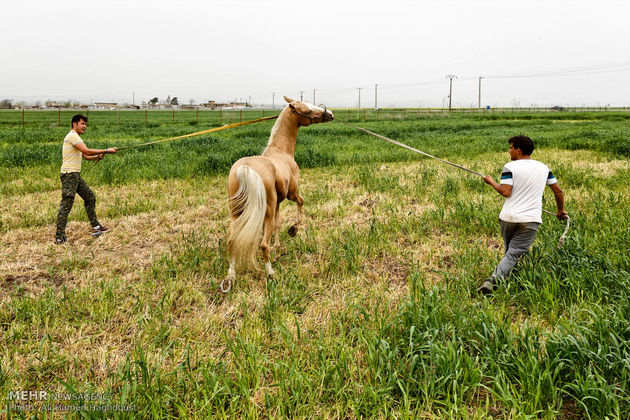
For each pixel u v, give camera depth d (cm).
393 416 254
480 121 4122
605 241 490
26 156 1166
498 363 293
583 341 291
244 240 389
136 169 1072
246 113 7862
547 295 375
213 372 280
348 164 1215
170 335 348
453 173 1023
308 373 292
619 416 239
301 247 548
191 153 1316
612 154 1304
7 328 360
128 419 249
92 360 318
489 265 471
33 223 653
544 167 414
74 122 565
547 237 504
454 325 339
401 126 3055
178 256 517
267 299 398
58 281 455
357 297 403
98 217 700
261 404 273
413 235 590
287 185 493
